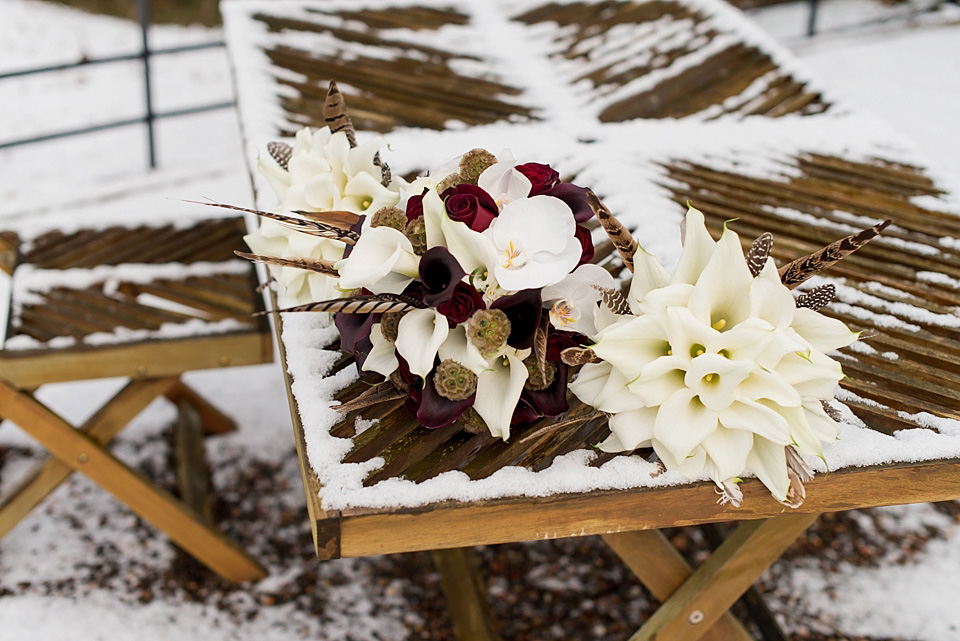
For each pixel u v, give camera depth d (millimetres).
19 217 4379
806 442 1593
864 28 6047
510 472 1663
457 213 1626
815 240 2109
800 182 2287
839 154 2396
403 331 1605
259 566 2752
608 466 1675
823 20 6656
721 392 1565
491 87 2703
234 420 3498
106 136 5789
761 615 2428
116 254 2770
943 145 4445
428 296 1578
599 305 1663
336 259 1773
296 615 2627
